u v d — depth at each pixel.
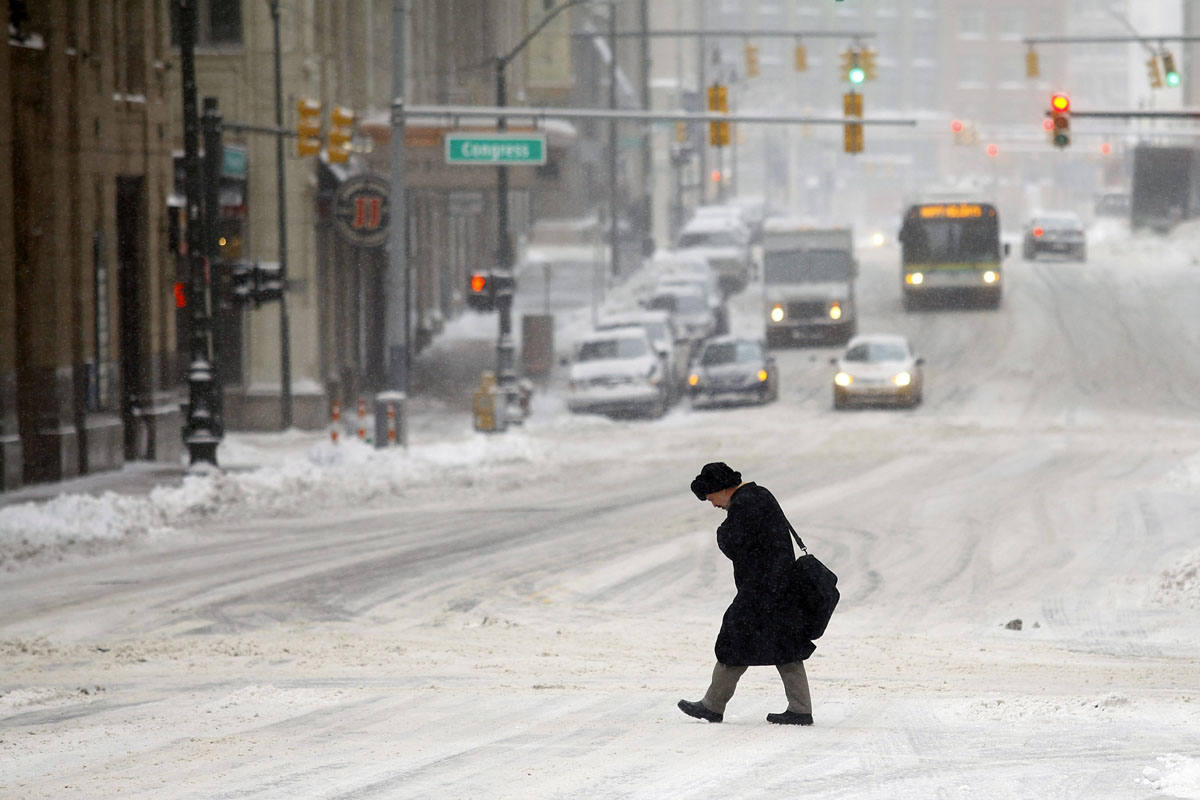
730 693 33.31
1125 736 29.92
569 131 162.75
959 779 26.22
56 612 58.66
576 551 73.56
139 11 115.81
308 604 60.09
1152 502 86.81
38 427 102.19
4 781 28.77
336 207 148.25
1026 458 111.06
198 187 100.31
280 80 147.25
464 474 106.12
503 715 35.06
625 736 31.83
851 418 141.88
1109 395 154.50
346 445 112.38
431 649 49.41
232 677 43.41
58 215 102.31
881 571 67.00
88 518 78.19
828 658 47.34
